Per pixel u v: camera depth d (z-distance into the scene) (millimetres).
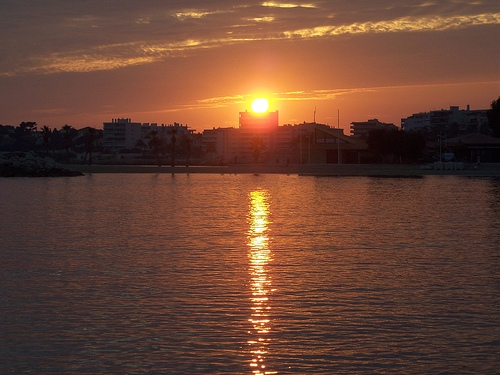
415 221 41156
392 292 20422
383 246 30047
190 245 30469
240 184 93125
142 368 13977
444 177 102375
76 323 17094
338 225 39000
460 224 39344
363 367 14031
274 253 28000
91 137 189875
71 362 14312
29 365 14156
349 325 16906
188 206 54656
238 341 15641
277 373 13711
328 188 79188
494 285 21406
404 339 15789
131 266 24906
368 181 94625
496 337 15914
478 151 130250
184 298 19672
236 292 20438
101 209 52188
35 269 24344
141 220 42688
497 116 153125
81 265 25156
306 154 151750
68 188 86250
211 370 13867
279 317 17609
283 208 51906
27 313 18031
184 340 15719
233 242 31469
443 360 14414
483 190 72062
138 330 16484
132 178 119688
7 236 34125
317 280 22219
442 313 18016
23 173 129750
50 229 37531
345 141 148625
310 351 14984
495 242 31344
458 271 23844
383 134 133000
